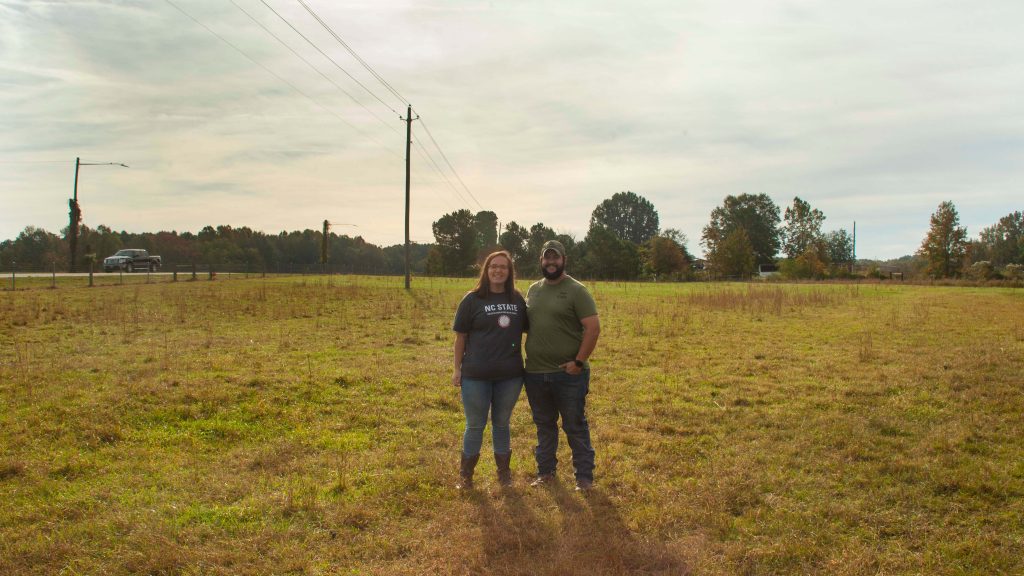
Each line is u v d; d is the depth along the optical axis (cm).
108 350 1084
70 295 2148
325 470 534
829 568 375
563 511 454
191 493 480
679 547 402
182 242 9925
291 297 2362
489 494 487
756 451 592
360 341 1288
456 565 375
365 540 407
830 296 2759
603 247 7288
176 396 739
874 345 1265
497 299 497
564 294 498
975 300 2584
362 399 783
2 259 7238
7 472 513
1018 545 404
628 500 479
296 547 395
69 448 575
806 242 8275
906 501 475
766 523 437
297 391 802
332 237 11825
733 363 1074
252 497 470
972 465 540
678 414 734
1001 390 820
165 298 2134
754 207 10050
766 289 3319
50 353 1042
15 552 384
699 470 542
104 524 421
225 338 1276
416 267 11725
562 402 500
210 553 384
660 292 3103
